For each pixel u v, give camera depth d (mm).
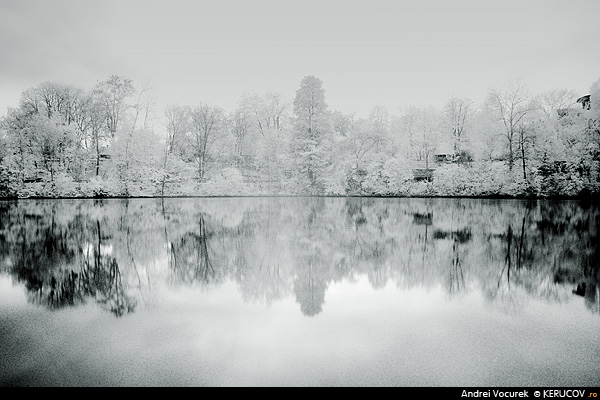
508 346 4445
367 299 6305
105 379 3691
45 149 29953
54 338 4695
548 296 6441
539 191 29797
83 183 31297
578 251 10242
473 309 5809
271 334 4809
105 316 5504
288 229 14500
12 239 12195
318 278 7691
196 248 10891
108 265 8820
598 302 6125
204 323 5215
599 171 28141
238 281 7461
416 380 3676
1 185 28672
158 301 6215
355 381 3633
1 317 5457
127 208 22953
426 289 6879
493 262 9039
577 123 30250
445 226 15195
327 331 4902
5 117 29719
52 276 7867
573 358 4141
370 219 17641
